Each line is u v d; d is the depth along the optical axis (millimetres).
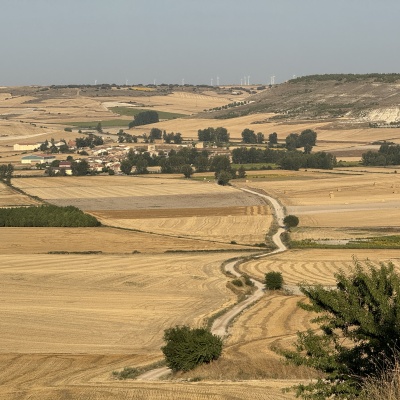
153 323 161875
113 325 159750
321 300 64875
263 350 120188
